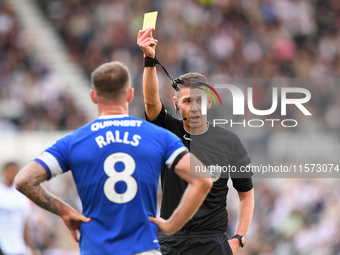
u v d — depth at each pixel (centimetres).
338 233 3925
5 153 4056
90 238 1041
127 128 1076
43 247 3522
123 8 6375
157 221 1066
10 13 6219
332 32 6975
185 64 6288
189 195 1051
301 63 6712
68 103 5541
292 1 6919
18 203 2364
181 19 6519
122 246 1034
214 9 6656
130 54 6166
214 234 1366
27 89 5472
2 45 5922
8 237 2348
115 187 1045
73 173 1062
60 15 6328
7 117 5216
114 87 1084
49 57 5972
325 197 4047
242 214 1454
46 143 4206
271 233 4019
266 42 6656
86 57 6106
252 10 6731
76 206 3859
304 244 3938
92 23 6253
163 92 5956
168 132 1098
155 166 1070
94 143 1060
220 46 6475
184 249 1355
